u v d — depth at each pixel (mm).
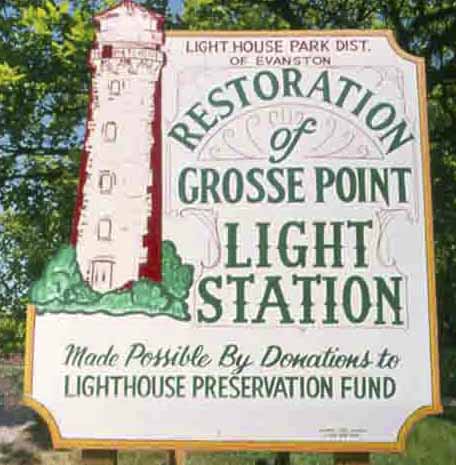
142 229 3139
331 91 3246
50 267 3100
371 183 3178
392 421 3029
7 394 7449
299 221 3148
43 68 5383
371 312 3086
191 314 3082
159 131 3209
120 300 3088
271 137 3207
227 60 3262
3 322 5762
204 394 3039
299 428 3025
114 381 3043
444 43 6980
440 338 7113
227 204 3158
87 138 3195
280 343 3066
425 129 3217
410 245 3135
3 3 5594
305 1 6750
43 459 5969
